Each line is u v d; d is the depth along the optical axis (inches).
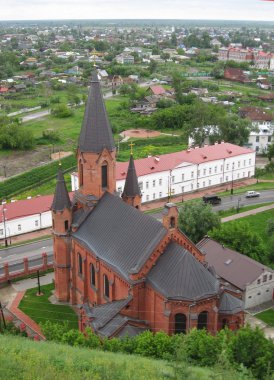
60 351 1742.1
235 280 3058.6
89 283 2888.8
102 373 1469.0
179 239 2506.2
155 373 1502.2
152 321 2420.0
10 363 1480.1
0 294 3270.2
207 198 5172.2
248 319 2920.8
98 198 3019.2
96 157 2938.0
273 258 3580.2
